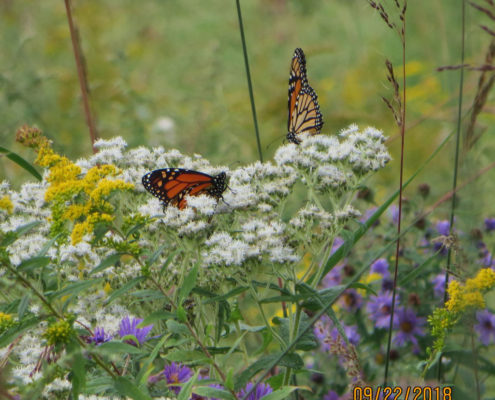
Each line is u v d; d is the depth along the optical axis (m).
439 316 5.82
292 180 7.25
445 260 8.98
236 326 6.78
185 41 20.19
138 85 16.92
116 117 14.59
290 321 6.23
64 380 5.49
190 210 6.58
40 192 6.73
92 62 16.50
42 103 13.99
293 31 20.33
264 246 6.26
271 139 14.77
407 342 8.87
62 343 4.93
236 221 7.18
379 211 6.66
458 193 5.91
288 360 5.82
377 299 9.02
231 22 20.94
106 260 5.38
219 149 14.04
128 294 6.45
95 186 5.64
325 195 7.32
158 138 14.37
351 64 17.69
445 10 11.79
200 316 6.59
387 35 15.14
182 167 7.48
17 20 17.34
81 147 13.20
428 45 15.53
